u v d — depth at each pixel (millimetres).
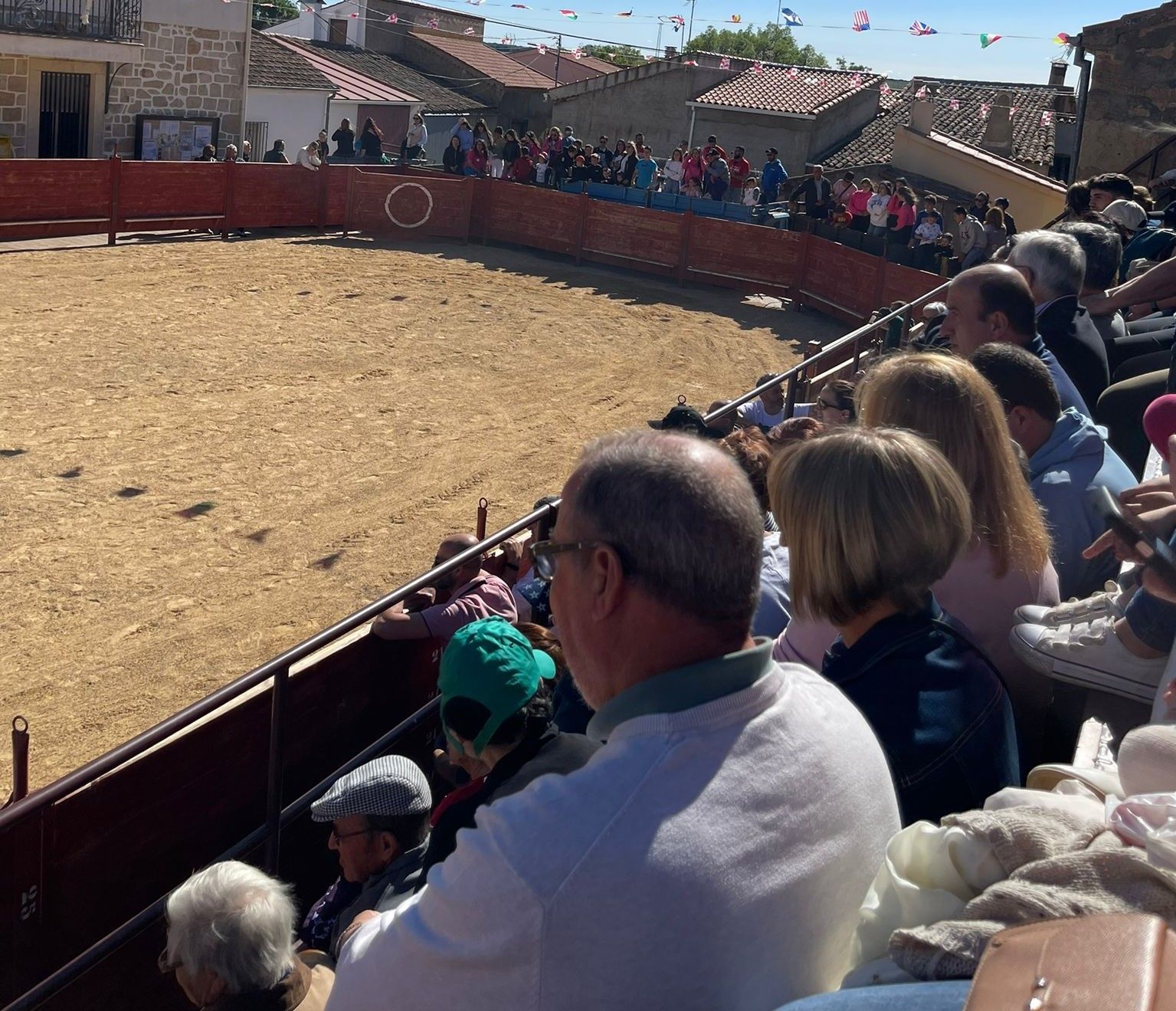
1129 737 1562
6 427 11609
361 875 3449
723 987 1343
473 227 25469
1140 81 17719
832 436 2025
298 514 10094
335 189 24281
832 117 37969
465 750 2949
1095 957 877
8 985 3178
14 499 9828
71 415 12188
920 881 1474
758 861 1370
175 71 28562
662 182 28719
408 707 4754
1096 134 18250
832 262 21469
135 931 3445
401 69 49531
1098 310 5277
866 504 1927
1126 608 2332
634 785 1370
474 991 1340
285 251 22312
